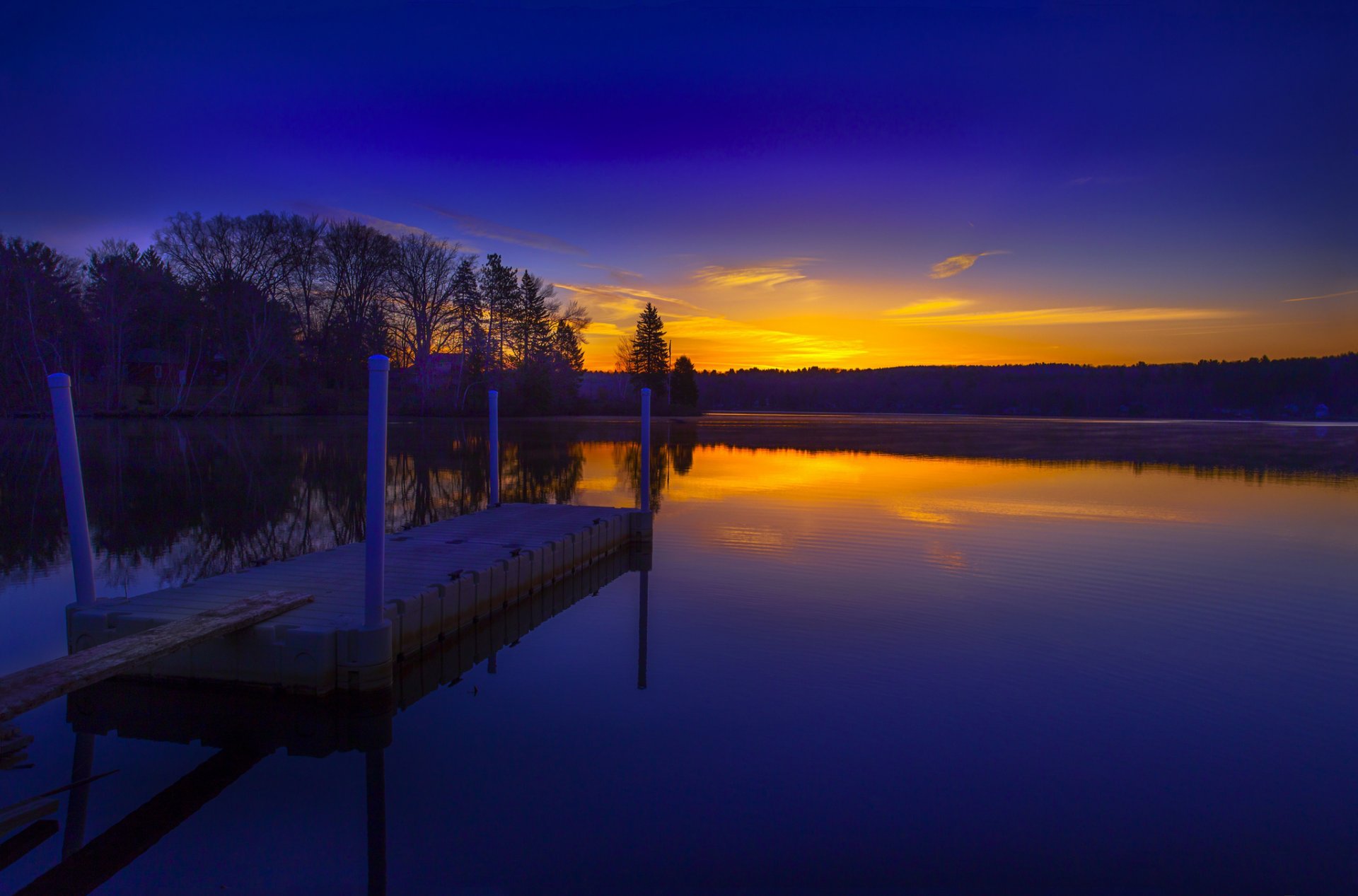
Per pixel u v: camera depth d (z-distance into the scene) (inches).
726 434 1819.6
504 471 949.2
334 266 2269.9
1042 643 311.4
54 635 313.4
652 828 176.4
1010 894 152.7
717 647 308.7
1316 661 288.5
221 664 251.0
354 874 161.0
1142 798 190.1
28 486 746.2
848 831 175.3
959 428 2197.3
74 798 195.8
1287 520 615.5
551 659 301.6
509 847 170.9
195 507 637.3
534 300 2714.1
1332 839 172.4
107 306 1828.2
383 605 265.1
